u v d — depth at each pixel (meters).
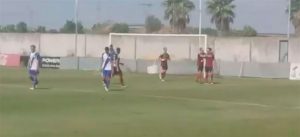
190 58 60.00
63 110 23.44
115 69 36.78
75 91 32.47
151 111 23.77
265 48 57.53
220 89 36.31
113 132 18.02
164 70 44.62
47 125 19.22
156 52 61.06
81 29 71.56
